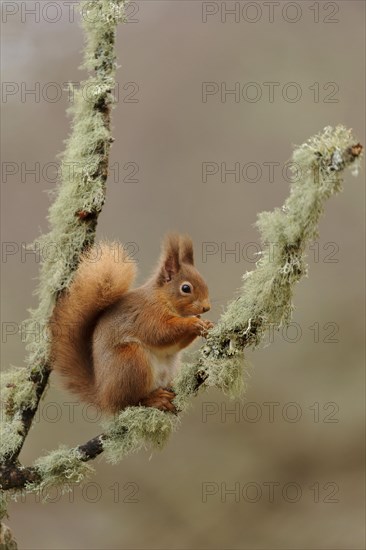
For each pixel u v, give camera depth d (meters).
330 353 13.04
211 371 4.93
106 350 5.73
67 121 12.16
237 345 4.96
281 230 4.70
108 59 5.68
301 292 13.05
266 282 4.79
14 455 5.14
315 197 4.55
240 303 4.96
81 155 5.59
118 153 12.34
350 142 4.52
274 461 12.75
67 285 5.62
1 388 5.55
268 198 12.33
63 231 5.61
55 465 5.05
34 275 12.22
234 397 5.01
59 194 5.61
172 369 5.96
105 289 5.82
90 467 5.12
